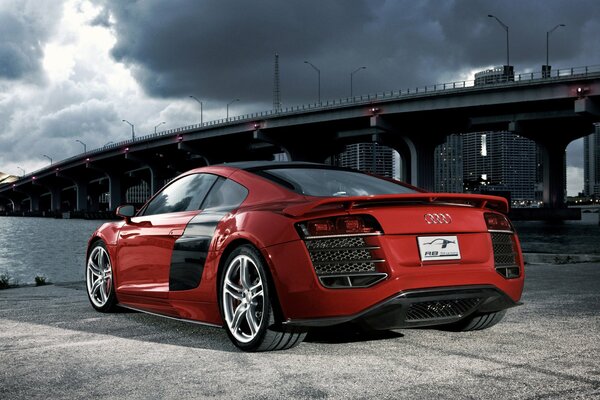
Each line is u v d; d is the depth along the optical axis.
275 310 3.95
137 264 5.37
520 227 84.38
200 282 4.55
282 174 4.67
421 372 3.52
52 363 3.87
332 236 3.79
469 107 73.25
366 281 3.80
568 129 97.81
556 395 3.07
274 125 97.19
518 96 67.88
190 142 120.62
